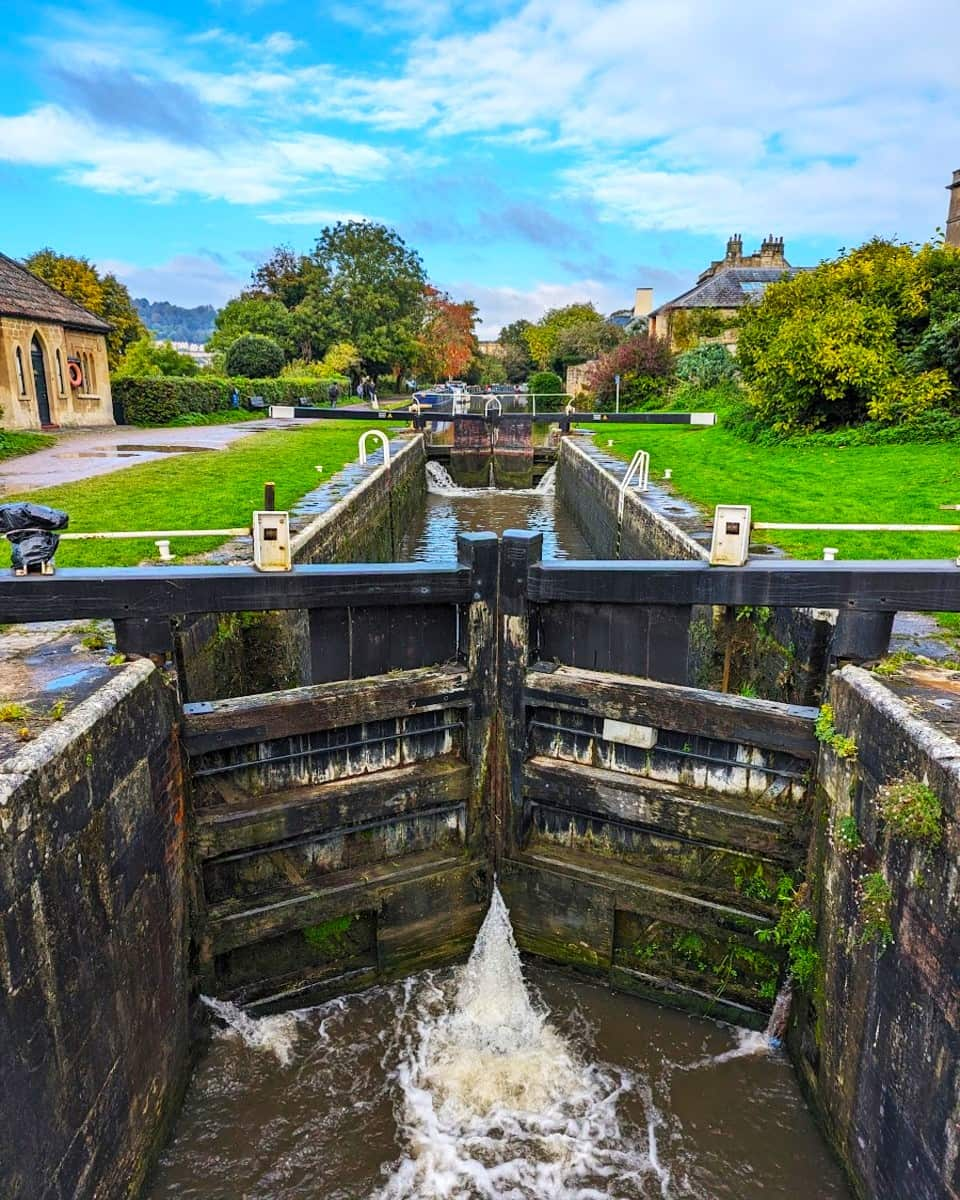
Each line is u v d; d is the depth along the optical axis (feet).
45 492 33.22
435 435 107.14
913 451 44.55
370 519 39.06
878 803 11.24
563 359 159.02
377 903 16.63
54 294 74.28
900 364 49.19
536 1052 15.48
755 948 15.42
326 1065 15.15
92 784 10.84
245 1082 14.73
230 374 121.29
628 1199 12.75
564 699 16.52
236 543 24.68
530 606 16.49
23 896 9.00
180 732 14.35
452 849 17.78
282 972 16.37
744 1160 13.25
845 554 23.39
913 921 10.41
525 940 18.03
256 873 15.98
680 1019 16.30
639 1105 14.30
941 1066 9.70
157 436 64.59
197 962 15.08
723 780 15.78
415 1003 16.70
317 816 15.94
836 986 13.00
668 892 16.10
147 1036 12.67
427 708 16.58
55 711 11.03
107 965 11.24
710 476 41.60
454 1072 15.01
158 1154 13.10
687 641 15.64
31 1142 9.21
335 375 129.29
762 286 121.60
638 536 34.37
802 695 16.15
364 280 157.58
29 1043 9.16
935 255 51.67
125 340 136.67
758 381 55.06
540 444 97.40
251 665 19.99
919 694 12.09
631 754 16.63
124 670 12.87
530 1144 13.64
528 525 62.80
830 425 52.29
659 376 100.12
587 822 17.43
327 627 15.65
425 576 15.69
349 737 16.42
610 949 17.01
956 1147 9.35
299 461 46.93
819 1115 13.62
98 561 22.16
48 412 69.82
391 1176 13.14
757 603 14.30
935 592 13.23
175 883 14.08
